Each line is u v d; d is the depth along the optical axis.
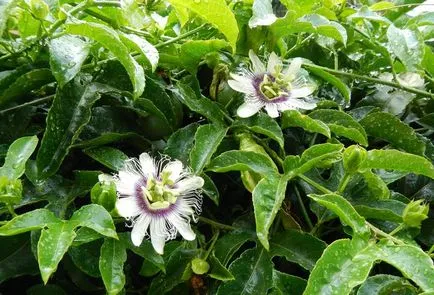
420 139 0.42
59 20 0.35
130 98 0.38
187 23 0.41
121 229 0.35
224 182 0.39
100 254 0.30
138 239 0.31
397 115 0.46
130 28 0.39
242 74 0.40
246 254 0.33
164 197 0.32
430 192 0.40
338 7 0.48
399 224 0.35
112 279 0.29
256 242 0.34
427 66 0.45
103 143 0.36
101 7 0.41
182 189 0.33
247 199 0.39
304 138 0.43
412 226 0.33
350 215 0.30
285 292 0.32
